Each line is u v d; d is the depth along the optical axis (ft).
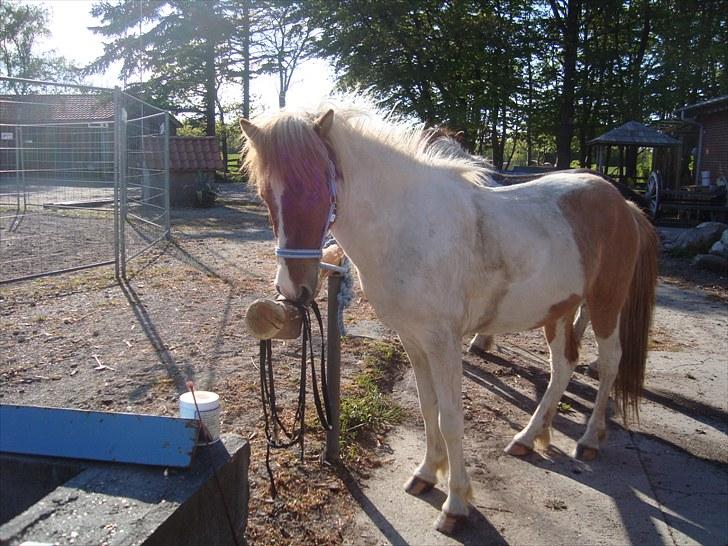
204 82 109.29
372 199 8.47
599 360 12.01
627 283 11.76
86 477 6.21
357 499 9.84
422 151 9.44
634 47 89.40
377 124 8.83
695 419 13.70
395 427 12.59
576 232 10.50
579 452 11.73
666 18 80.79
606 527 9.45
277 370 15.02
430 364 8.95
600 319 11.71
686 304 25.05
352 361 15.90
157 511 5.57
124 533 5.17
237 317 19.69
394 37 74.64
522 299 9.82
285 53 105.19
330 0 74.28
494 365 16.92
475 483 10.67
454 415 8.93
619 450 12.12
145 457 6.50
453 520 9.11
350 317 20.27
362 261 8.77
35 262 26.89
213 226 45.03
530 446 11.75
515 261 9.53
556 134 86.58
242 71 109.40
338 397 10.73
